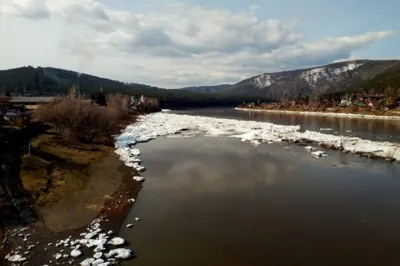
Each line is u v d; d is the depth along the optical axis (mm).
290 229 21688
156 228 21609
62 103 55000
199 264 17094
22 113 64562
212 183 32375
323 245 19469
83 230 21031
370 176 35656
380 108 146750
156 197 27953
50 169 33969
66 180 31453
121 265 16859
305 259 17781
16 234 20000
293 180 33781
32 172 31484
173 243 19453
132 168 38062
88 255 17719
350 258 17938
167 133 74188
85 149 47906
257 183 32562
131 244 19266
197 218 23406
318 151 49250
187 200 27328
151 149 52375
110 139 60844
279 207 25797
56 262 16875
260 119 127125
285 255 18188
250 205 26250
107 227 21688
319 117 139250
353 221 23156
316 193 29453
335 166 40344
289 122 110375
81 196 27516
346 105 171750
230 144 57750
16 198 25172
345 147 52125
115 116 84500
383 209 25578
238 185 31766
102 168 37719
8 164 32812
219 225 22203
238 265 17078
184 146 55562
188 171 37156
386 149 49562
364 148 50781
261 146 55344
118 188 30266
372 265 17219
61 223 21969
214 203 26609
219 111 196000
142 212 24484
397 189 30812
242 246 19188
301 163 41844
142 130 79938
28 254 17656
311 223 22719
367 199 27938
